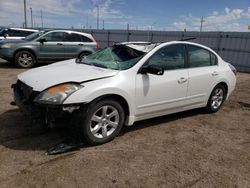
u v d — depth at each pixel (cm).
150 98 429
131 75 404
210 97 555
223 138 444
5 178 293
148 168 331
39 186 282
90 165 329
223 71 564
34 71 428
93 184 291
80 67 429
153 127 472
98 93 364
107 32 2209
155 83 429
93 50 1208
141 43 483
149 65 418
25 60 1100
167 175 319
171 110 475
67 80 361
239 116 576
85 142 378
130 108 407
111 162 339
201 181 312
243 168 348
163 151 380
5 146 364
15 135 400
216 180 316
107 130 394
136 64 415
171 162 350
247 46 1505
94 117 370
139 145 394
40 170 311
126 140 409
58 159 338
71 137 394
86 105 359
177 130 466
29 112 364
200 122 517
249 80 1129
